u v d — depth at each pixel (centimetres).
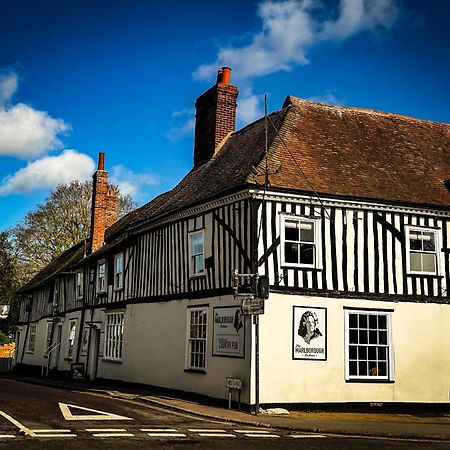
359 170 1645
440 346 1563
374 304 1509
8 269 4456
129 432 973
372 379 1475
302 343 1416
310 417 1310
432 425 1252
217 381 1482
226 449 855
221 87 2023
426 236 1609
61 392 1675
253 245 1417
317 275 1464
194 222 1692
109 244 2441
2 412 1141
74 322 2673
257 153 1630
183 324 1683
